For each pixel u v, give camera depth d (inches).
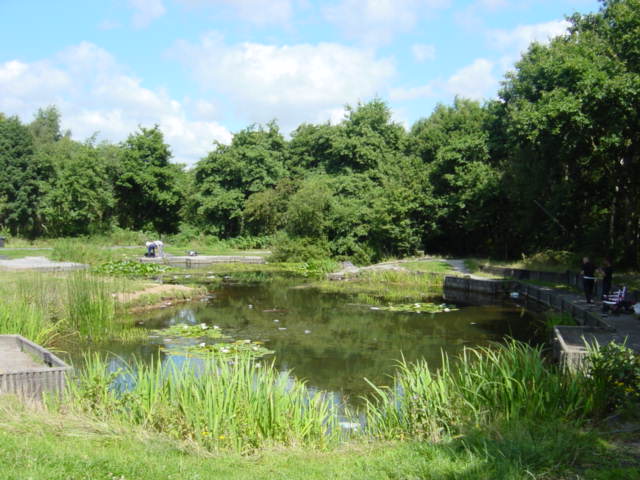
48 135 2945.4
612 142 813.2
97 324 565.6
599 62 831.1
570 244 1158.3
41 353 386.9
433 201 1488.7
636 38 801.6
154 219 2269.9
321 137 1947.6
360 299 916.6
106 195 2022.6
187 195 2353.6
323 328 653.3
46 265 1063.6
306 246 1574.8
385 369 475.2
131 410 271.0
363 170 1819.6
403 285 1128.8
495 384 282.4
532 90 1161.4
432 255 1595.7
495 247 1504.7
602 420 256.2
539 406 265.4
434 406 273.3
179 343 551.2
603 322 528.1
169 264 1475.1
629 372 277.9
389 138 1916.8
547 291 848.3
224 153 2176.4
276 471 203.5
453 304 874.8
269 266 1487.5
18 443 203.9
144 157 2214.6
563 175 1118.4
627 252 965.8
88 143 2183.8
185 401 267.4
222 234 2149.4
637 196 983.6
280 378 321.4
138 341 557.6
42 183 1936.5
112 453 207.6
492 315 759.1
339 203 1627.7
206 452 226.8
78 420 250.5
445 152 1498.5
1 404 261.9
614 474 188.2
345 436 286.2
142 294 809.5
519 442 219.0
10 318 491.2
